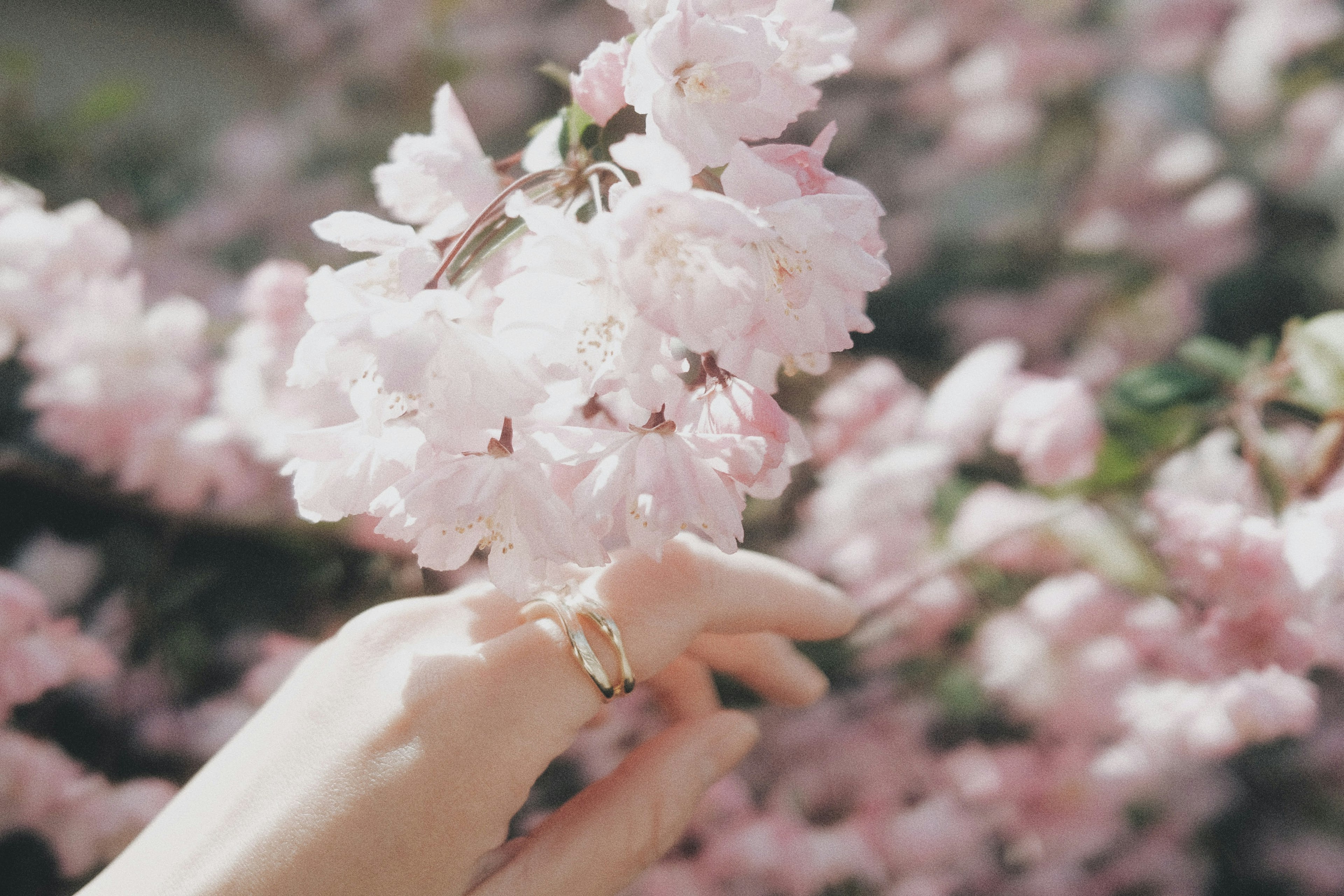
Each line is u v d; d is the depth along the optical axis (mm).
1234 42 1048
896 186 1093
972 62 1080
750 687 461
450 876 347
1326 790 791
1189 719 585
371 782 347
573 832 364
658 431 325
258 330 643
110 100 944
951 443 663
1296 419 568
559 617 360
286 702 373
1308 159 1036
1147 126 1035
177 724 667
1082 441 553
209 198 1086
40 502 743
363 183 1080
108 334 641
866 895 656
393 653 371
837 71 340
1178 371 534
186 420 665
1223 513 467
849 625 418
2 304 605
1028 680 681
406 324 304
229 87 1662
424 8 1107
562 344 306
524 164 357
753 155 309
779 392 752
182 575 682
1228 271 1010
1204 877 759
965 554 598
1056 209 1044
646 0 317
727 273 298
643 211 293
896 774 717
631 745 648
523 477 321
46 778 580
